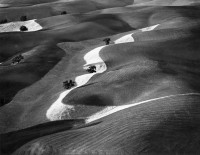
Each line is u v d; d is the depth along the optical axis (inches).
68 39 3380.9
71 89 1882.4
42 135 1359.5
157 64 2047.2
